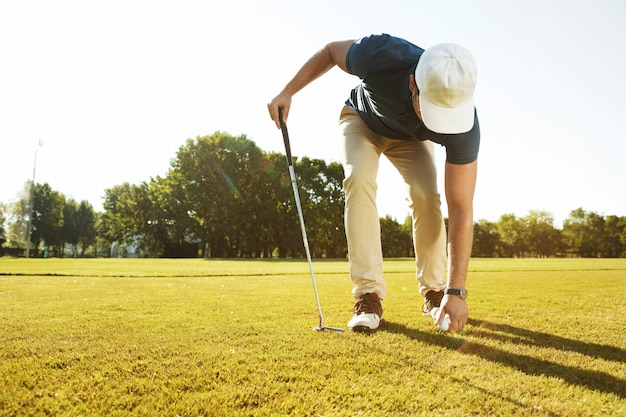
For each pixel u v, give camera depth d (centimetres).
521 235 7256
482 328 265
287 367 177
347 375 167
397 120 250
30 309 329
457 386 157
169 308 337
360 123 295
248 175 4225
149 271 977
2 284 554
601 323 285
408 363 185
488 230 7288
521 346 216
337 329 248
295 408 135
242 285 581
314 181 4409
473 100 201
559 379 165
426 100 196
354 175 280
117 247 5466
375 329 254
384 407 137
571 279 753
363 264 274
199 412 132
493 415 132
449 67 189
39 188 5962
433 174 299
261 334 238
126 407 136
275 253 4884
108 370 171
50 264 1445
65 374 166
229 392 148
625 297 439
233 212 4100
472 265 1728
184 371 170
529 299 422
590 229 7150
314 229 4381
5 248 5259
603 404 142
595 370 177
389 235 5269
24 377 162
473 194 212
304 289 519
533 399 145
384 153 312
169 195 4162
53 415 129
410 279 767
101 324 266
